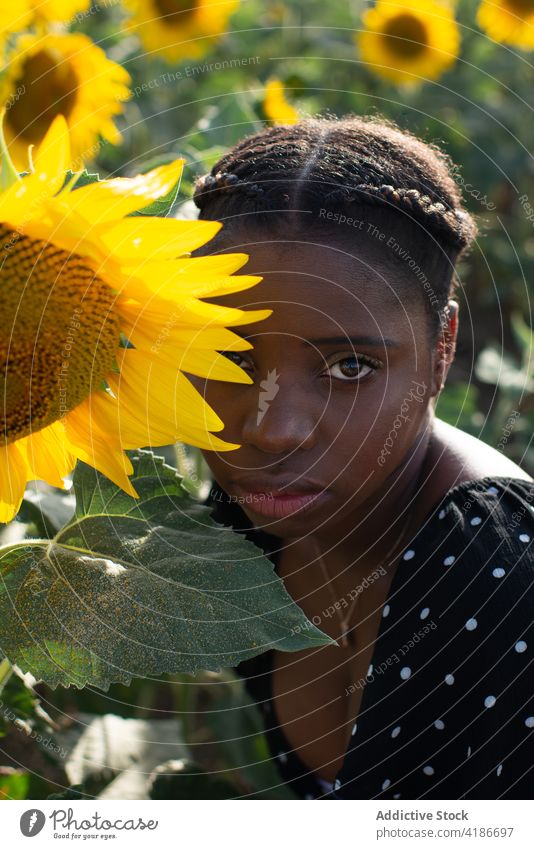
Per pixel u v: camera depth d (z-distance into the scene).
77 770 0.85
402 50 1.39
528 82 1.72
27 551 0.60
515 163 1.69
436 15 1.38
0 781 0.79
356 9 1.68
